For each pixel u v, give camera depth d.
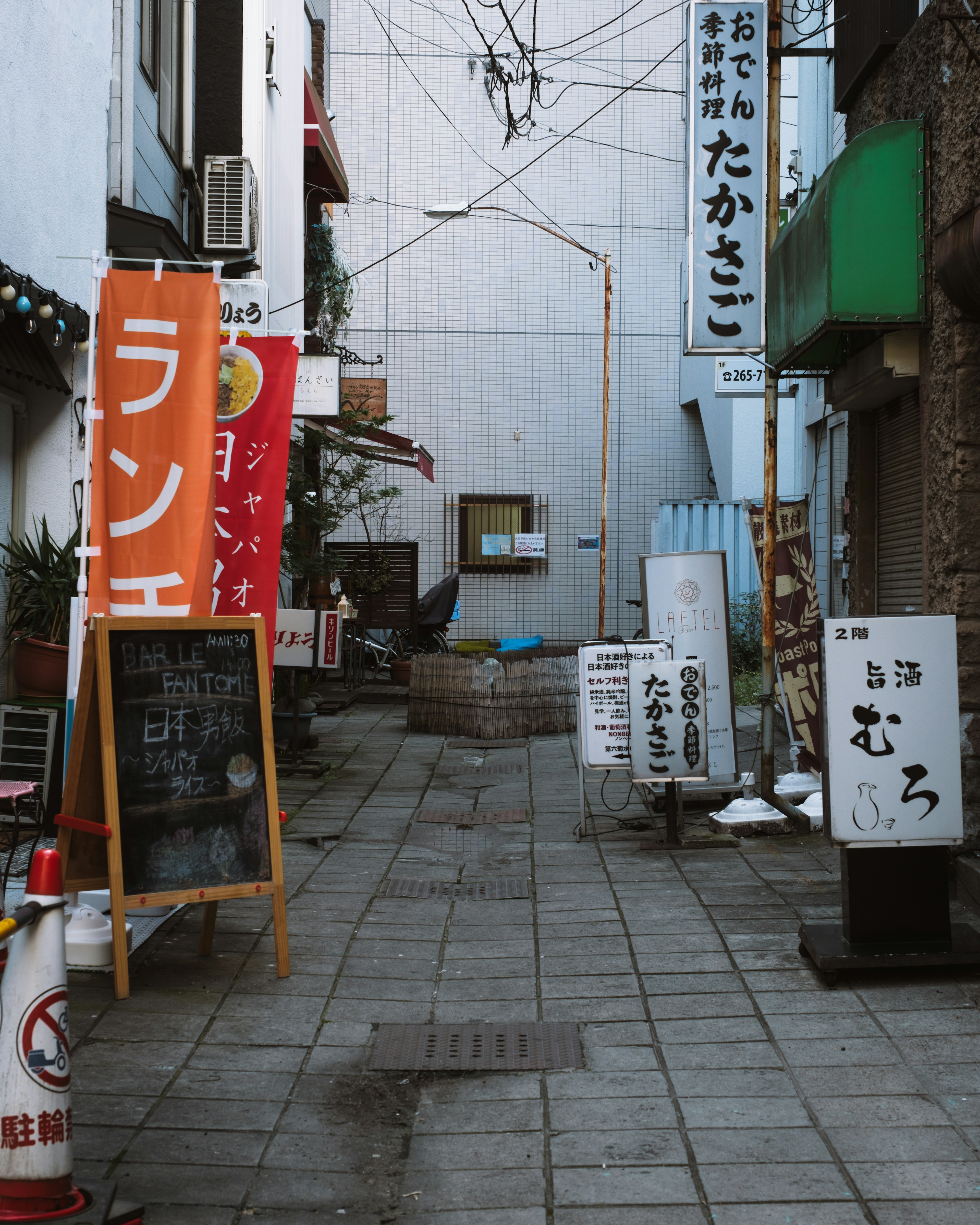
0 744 6.65
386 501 21.77
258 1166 3.20
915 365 6.57
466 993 4.63
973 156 5.71
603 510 15.28
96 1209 2.72
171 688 4.61
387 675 18.39
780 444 14.29
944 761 4.65
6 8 6.35
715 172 7.79
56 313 6.84
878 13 6.98
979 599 6.04
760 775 8.15
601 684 7.59
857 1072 3.77
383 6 21.84
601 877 6.47
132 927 5.04
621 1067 3.88
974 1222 2.85
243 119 11.43
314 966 4.92
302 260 14.95
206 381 5.18
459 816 8.41
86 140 7.60
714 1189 3.04
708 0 7.72
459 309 21.94
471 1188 3.09
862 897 4.68
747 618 15.50
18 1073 2.69
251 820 4.73
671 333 21.98
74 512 7.64
